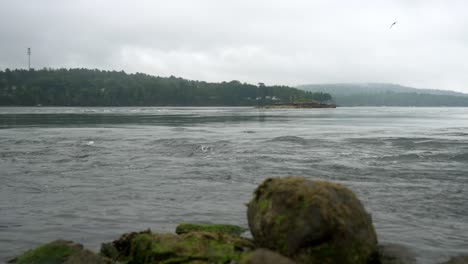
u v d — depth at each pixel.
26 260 8.01
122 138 33.78
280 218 7.36
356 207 7.56
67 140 32.44
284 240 7.22
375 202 12.84
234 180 16.44
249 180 16.42
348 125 55.53
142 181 16.31
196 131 42.41
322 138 32.75
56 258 7.96
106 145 28.75
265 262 5.78
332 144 28.48
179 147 27.14
